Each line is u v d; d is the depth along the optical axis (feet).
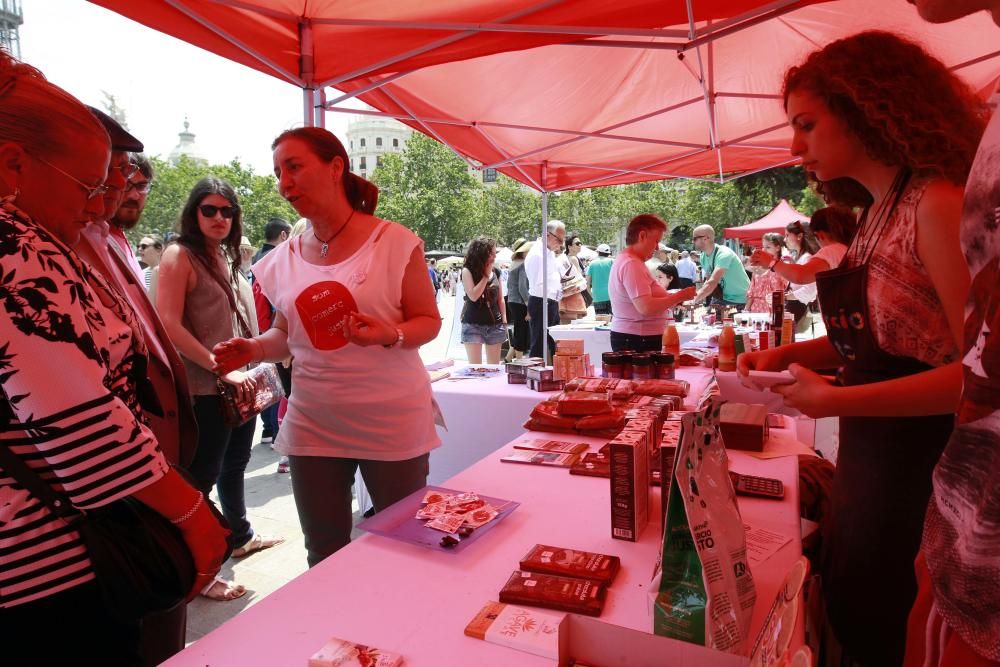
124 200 6.41
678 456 2.77
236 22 7.38
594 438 6.19
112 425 2.86
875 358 3.90
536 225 154.92
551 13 7.50
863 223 4.11
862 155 3.83
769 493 4.50
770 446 5.83
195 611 8.13
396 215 157.69
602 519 4.25
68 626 3.08
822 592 4.47
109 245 4.94
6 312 2.62
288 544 10.11
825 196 4.81
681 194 118.73
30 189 3.00
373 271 5.99
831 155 3.86
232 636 2.93
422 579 3.47
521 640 2.80
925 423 3.67
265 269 6.60
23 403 2.68
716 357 9.01
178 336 7.62
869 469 3.89
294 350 6.27
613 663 2.34
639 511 3.97
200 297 8.02
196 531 3.26
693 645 2.21
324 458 6.22
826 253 11.43
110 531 3.06
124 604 3.11
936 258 3.45
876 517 3.85
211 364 7.70
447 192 157.79
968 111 3.52
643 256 13.04
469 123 13.89
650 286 12.83
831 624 4.31
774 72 13.41
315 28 8.27
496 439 10.14
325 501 6.28
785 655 1.90
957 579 1.95
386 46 8.23
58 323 2.73
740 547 2.88
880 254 3.75
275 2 7.53
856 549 3.99
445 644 2.85
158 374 4.83
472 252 18.06
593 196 135.74
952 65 12.75
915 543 3.73
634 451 3.87
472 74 11.78
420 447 6.28
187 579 3.27
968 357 1.97
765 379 4.10
